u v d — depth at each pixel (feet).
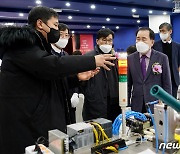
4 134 3.80
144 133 3.52
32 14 4.08
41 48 3.96
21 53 3.64
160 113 2.92
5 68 3.82
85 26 37.96
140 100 6.70
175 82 8.53
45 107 3.90
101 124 3.41
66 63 3.46
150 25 30.22
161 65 6.63
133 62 6.99
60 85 4.36
